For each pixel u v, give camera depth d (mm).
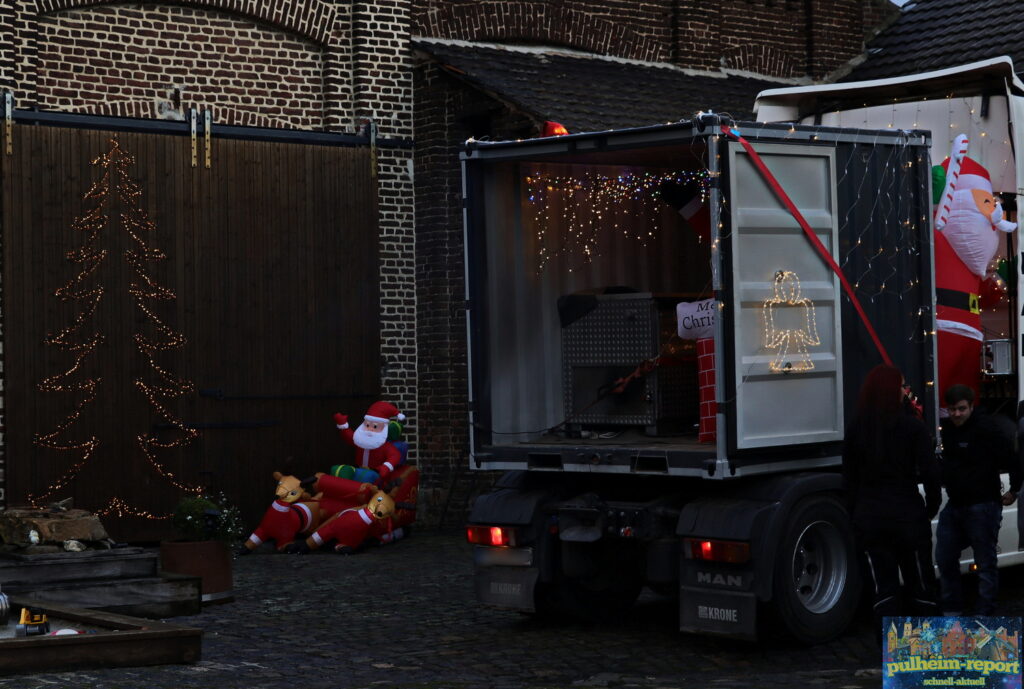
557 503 9789
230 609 11031
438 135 16422
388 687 8039
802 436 9102
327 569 13258
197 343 15070
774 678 8070
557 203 10680
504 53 17016
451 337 16453
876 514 8156
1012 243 10766
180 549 11141
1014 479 9203
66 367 14305
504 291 10352
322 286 15891
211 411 15133
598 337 10508
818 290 9219
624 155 10133
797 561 9070
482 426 10117
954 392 8977
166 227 14930
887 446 8133
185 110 15352
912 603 8375
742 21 19031
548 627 10117
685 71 18438
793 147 9125
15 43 14266
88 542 10945
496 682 8219
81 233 14438
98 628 9203
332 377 15914
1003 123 11070
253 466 15359
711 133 8711
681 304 9539
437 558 13961
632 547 9977
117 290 14617
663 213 11297
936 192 10680
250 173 15461
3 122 14047
